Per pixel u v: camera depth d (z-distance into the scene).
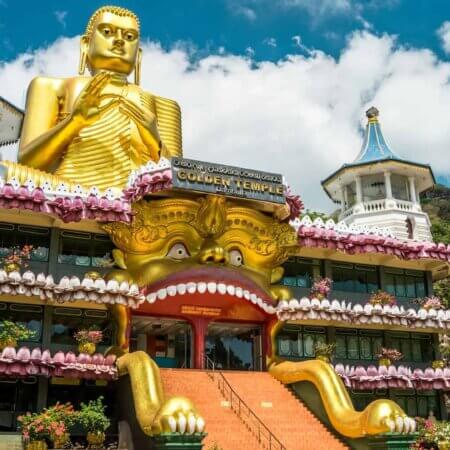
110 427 23.20
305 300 26.75
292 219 27.78
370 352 30.06
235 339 29.86
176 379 23.56
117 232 25.44
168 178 24.80
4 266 23.22
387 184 38.91
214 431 20.45
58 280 25.00
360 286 30.70
